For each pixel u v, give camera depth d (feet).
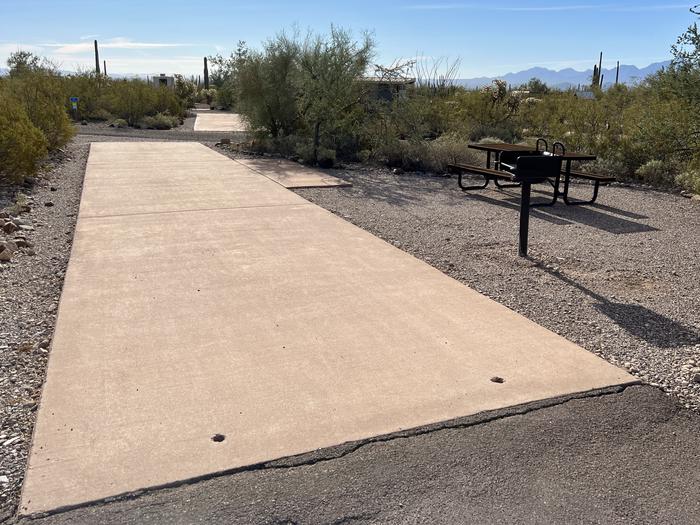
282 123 59.31
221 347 14.98
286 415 12.01
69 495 9.62
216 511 9.39
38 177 39.19
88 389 12.84
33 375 13.89
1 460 10.71
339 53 53.62
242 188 36.91
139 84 103.81
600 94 76.95
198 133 79.82
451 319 17.06
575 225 30.09
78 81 102.01
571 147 52.13
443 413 12.18
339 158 53.42
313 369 13.93
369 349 15.05
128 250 23.08
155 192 35.06
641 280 21.50
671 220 31.68
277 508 9.48
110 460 10.48
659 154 45.24
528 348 15.28
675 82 37.91
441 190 39.91
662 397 13.10
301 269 21.20
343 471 10.37
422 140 51.98
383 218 30.42
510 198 37.29
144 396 12.61
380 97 56.80
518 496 9.90
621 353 15.42
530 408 12.45
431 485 10.10
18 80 63.57
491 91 77.97
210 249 23.41
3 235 25.05
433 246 25.27
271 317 16.92
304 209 31.19
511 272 22.00
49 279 20.27
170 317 16.75
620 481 10.34
